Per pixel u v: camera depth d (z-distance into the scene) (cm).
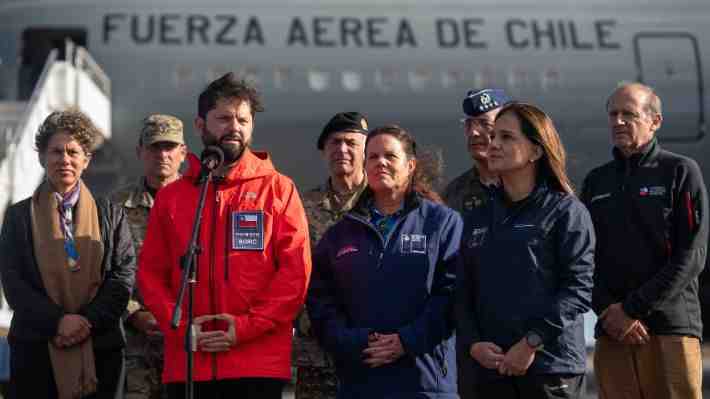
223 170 414
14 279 432
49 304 426
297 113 1470
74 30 1466
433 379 403
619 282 463
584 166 1525
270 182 417
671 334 450
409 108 1491
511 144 393
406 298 405
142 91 1452
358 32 1502
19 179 1186
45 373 429
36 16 1473
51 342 425
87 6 1485
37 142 450
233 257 401
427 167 451
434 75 1505
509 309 381
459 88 1505
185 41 1469
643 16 1588
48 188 446
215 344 384
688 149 1559
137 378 505
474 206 530
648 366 455
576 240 382
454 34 1523
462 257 403
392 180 421
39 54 1480
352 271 413
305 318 493
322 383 491
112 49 1460
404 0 1536
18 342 430
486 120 527
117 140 1450
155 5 1493
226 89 413
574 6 1578
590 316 750
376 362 395
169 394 404
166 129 531
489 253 391
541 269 381
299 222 412
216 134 411
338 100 1480
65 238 439
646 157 466
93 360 430
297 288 399
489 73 1516
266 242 406
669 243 454
